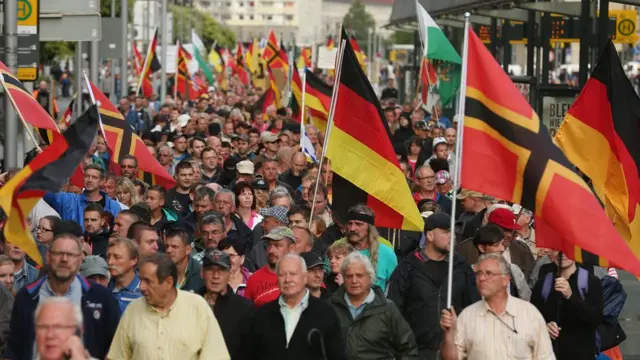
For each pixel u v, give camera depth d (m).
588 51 33.25
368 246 16.77
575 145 16.17
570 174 13.77
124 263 14.41
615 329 16.20
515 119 13.80
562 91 32.78
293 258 13.09
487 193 13.92
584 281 15.26
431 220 16.02
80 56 41.66
